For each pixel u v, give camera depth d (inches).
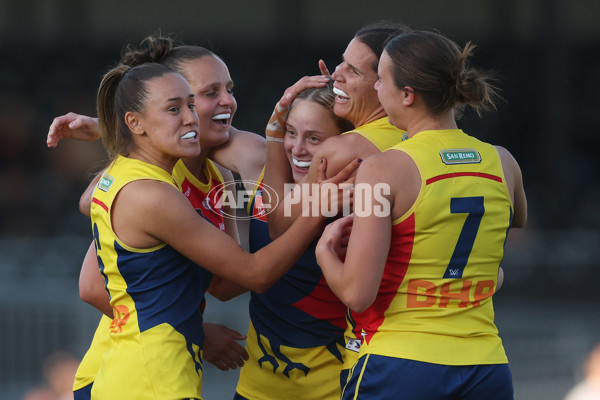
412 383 371.6
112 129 432.8
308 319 460.8
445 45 380.2
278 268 408.2
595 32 2214.6
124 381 402.0
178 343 406.6
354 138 410.6
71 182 1921.8
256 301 478.0
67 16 2165.4
